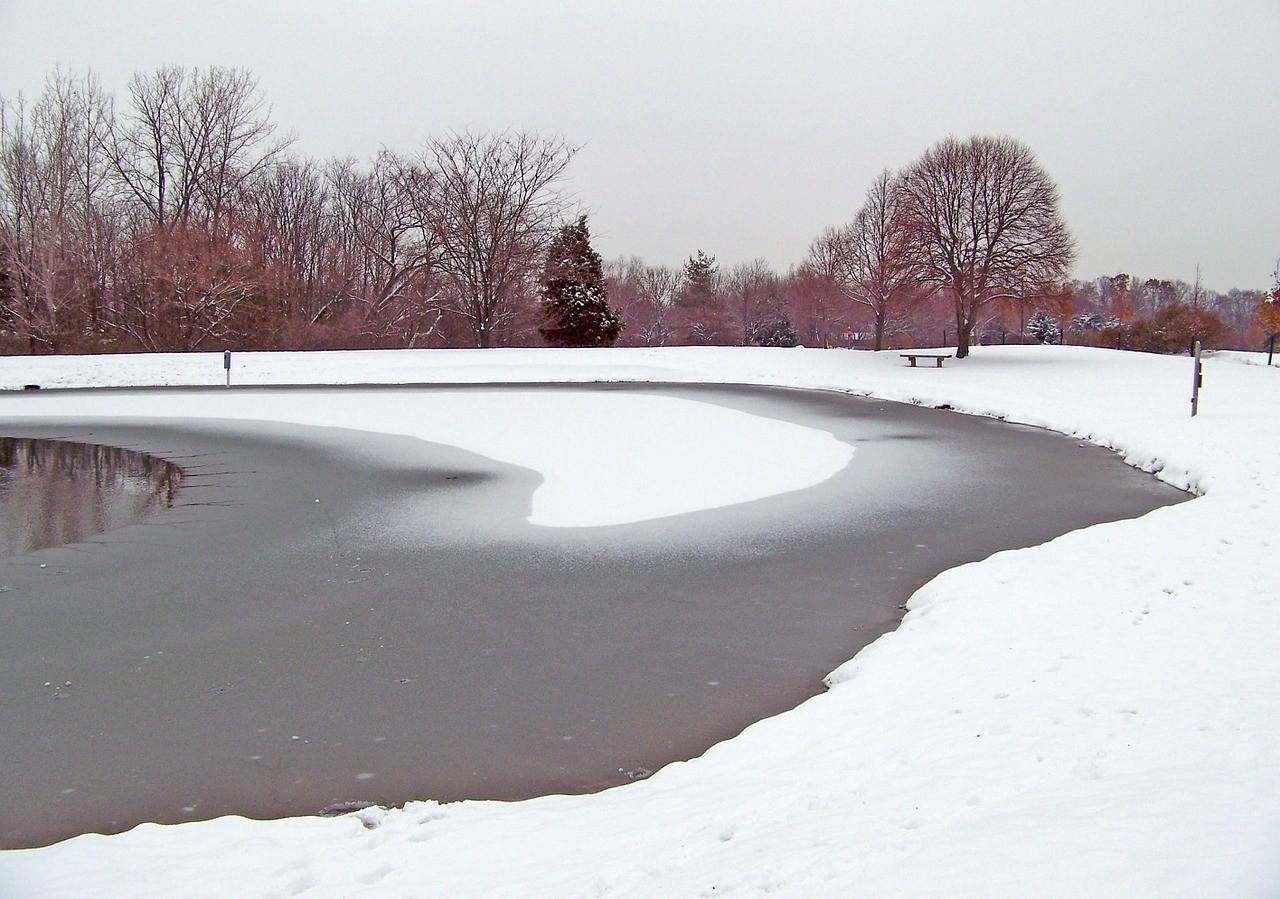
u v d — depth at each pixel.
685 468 15.67
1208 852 3.12
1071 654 6.18
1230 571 8.01
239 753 5.65
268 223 55.91
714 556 10.18
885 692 5.88
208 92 51.72
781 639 7.60
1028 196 38.41
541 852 4.07
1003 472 15.12
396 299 57.19
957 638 6.79
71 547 10.84
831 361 37.28
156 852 4.29
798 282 78.44
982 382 30.02
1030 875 3.08
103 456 17.56
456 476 15.17
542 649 7.40
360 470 15.79
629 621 8.06
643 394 27.64
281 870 4.03
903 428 20.52
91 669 7.05
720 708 6.27
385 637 7.71
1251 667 5.65
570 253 52.44
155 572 9.76
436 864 4.01
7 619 8.26
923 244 39.97
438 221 54.59
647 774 5.32
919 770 4.50
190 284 44.19
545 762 5.50
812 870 3.41
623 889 3.55
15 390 30.19
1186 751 4.31
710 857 3.75
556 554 10.32
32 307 42.00
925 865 3.28
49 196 44.34
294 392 28.70
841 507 12.59
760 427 20.61
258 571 9.75
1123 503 12.58
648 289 95.31
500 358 35.94
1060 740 4.65
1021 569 8.64
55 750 5.71
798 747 5.22
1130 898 2.86
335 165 62.22
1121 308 66.38
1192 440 15.98
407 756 5.60
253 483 14.73
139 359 33.41
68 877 4.02
